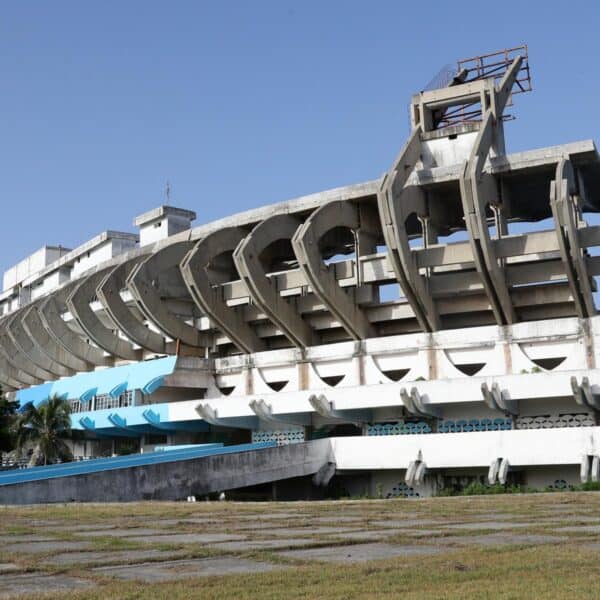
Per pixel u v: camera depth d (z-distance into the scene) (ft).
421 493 104.78
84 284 149.69
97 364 168.14
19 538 43.57
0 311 252.21
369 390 113.39
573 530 41.45
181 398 151.94
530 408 108.37
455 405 113.19
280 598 24.13
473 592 24.43
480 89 126.52
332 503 71.20
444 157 127.85
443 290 118.32
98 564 32.22
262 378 138.00
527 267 114.01
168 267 140.36
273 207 134.10
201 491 93.97
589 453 91.04
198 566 31.42
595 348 108.47
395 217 109.09
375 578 27.37
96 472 85.66
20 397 191.21
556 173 107.45
